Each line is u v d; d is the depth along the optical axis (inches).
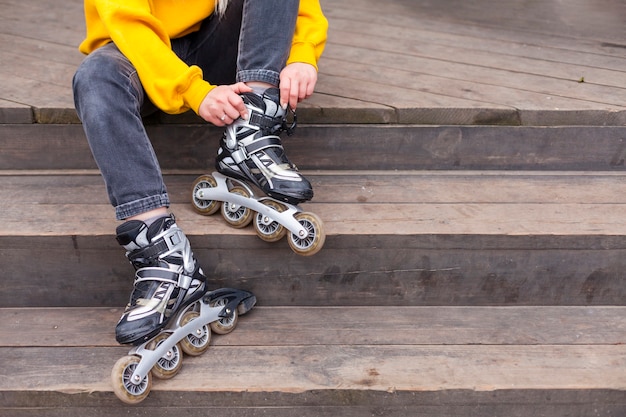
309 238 65.4
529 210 73.7
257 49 66.1
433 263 71.0
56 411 62.3
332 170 80.7
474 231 69.4
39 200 73.7
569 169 82.3
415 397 62.2
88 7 69.2
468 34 107.3
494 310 72.9
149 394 61.2
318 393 61.7
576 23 114.6
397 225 70.2
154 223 61.2
